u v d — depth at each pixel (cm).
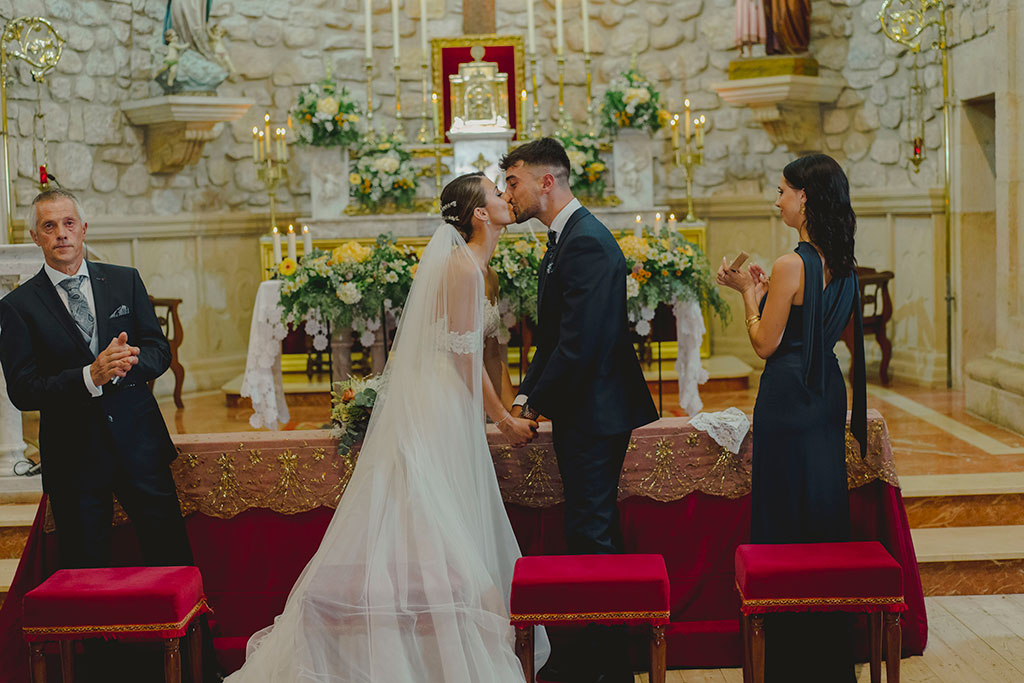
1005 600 437
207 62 784
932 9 739
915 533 473
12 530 477
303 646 310
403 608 309
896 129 789
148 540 353
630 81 799
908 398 716
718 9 863
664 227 607
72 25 750
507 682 311
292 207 873
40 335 340
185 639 362
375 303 564
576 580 305
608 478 347
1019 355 619
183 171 831
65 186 746
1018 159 613
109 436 344
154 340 358
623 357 348
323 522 378
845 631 334
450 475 329
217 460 375
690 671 378
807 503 330
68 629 309
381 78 888
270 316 583
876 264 809
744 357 870
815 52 833
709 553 382
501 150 792
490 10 874
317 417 693
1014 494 484
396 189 797
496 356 374
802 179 331
